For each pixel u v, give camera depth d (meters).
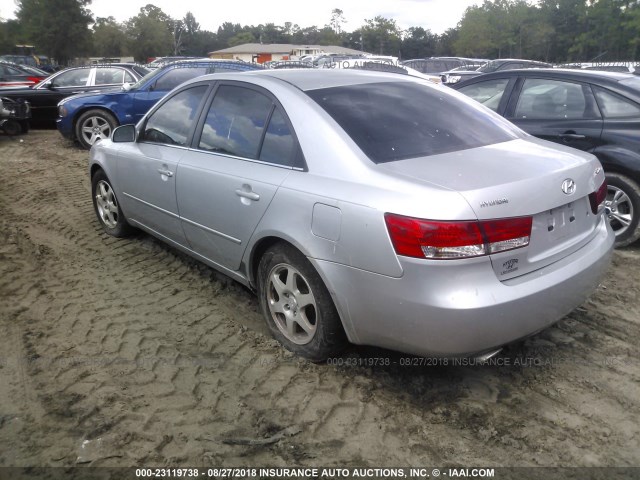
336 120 3.29
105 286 4.48
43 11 56.59
